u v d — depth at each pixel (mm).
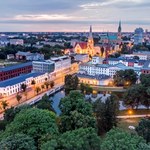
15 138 58281
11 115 113500
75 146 52938
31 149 56594
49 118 73000
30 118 70750
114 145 53375
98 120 112312
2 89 188750
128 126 119875
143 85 150625
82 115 84375
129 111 146500
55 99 194250
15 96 190875
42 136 64688
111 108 113875
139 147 53500
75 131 59969
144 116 137750
